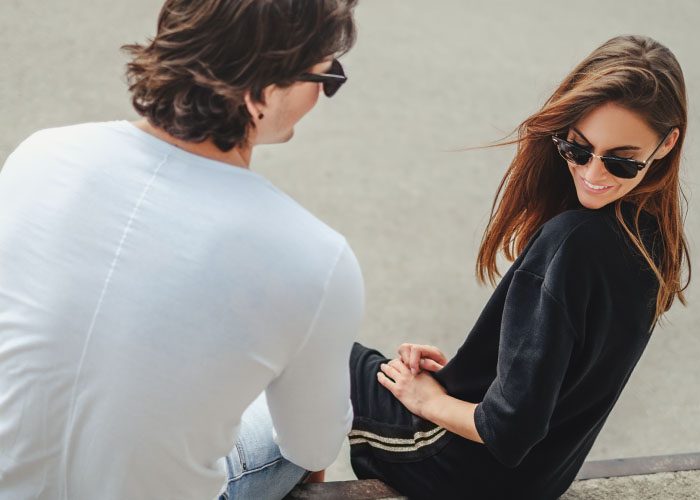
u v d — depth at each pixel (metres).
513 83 5.18
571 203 1.70
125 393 1.21
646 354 3.69
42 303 1.22
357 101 4.76
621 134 1.40
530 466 1.73
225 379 1.23
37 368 1.23
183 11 1.17
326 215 3.96
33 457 1.29
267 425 1.70
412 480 1.86
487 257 1.87
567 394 1.59
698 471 2.12
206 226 1.19
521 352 1.50
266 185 1.24
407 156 4.44
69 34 4.56
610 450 3.22
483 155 4.56
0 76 4.16
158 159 1.22
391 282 3.71
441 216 4.11
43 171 1.25
